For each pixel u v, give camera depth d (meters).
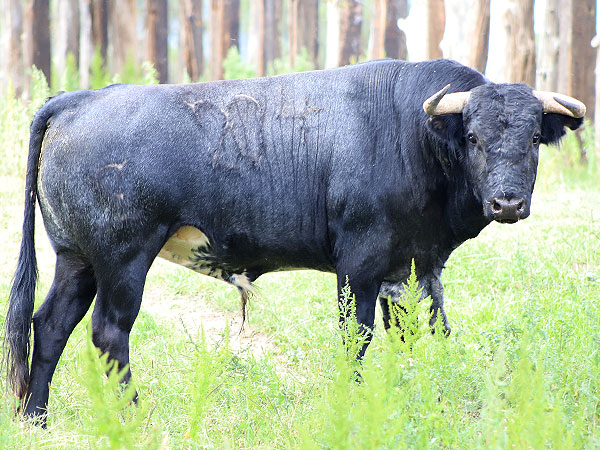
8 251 18.80
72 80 31.39
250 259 11.75
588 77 33.41
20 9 38.28
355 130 11.31
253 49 58.91
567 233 18.75
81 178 10.83
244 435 9.75
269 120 11.45
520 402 8.09
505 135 10.32
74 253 11.24
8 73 38.31
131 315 10.88
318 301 16.22
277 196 11.37
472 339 12.76
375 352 11.42
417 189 11.15
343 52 40.81
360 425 7.45
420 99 11.27
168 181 10.91
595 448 7.84
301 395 10.71
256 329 15.11
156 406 10.52
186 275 17.91
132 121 10.96
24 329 10.79
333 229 11.38
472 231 11.48
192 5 45.69
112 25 42.50
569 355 10.59
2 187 24.36
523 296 14.73
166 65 45.22
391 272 11.44
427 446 7.90
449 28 32.66
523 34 30.28
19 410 10.59
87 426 8.78
